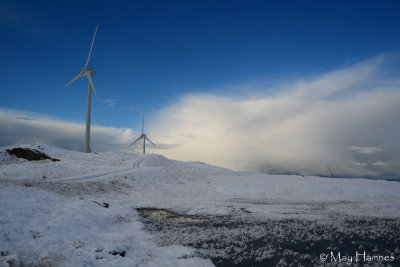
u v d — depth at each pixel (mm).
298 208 23078
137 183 37250
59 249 9703
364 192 33219
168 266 9070
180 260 9711
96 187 29469
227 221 17703
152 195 30250
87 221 15062
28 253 8977
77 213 16188
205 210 21984
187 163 82812
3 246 9219
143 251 10836
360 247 11086
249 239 12734
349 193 32875
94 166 51344
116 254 9891
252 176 51406
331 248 11125
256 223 16891
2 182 21094
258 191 35031
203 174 52594
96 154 73938
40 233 11344
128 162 60469
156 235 13812
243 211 21672
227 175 52500
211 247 11445
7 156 58344
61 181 30531
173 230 14992
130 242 11914
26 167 42188
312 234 13656
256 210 22031
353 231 14211
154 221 17875
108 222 16219
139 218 18703
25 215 13477
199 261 9562
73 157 66250
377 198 29469
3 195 16500
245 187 37188
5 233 10477
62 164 52969
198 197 30312
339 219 17859
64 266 8312
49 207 16250
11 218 12531
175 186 38406
